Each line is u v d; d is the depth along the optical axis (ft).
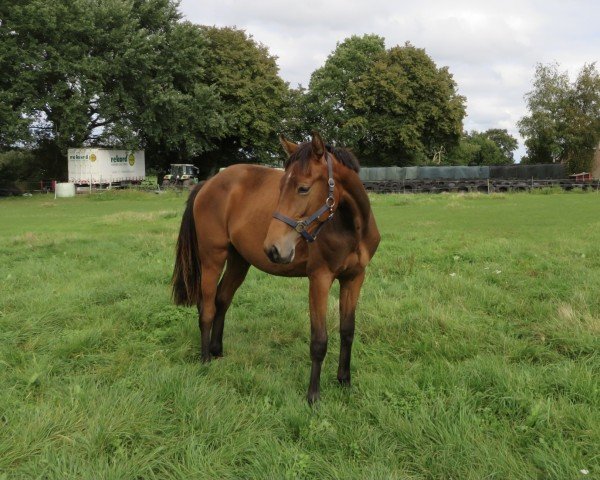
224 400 10.73
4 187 111.75
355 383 12.00
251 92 132.05
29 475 8.13
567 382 10.98
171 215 54.49
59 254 29.73
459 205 66.18
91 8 103.55
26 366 12.84
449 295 19.07
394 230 39.96
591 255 25.98
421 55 137.80
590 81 126.62
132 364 13.16
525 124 135.13
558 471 8.03
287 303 18.70
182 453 8.80
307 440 9.29
